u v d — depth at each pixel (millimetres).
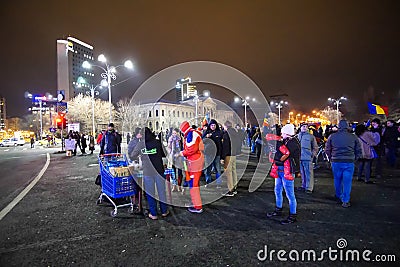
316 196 6219
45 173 10789
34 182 8883
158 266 3301
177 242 3953
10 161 16453
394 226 4359
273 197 6340
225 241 3949
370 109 14242
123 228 4543
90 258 3531
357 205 5461
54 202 6230
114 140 8914
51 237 4219
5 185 8594
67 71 88688
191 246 3812
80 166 12594
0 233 4410
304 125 6680
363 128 7375
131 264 3363
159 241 4000
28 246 3918
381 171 8664
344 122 5512
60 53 88438
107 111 50875
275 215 4969
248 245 3805
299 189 6898
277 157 4844
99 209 5629
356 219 4688
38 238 4191
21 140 48438
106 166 5988
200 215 5133
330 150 5664
